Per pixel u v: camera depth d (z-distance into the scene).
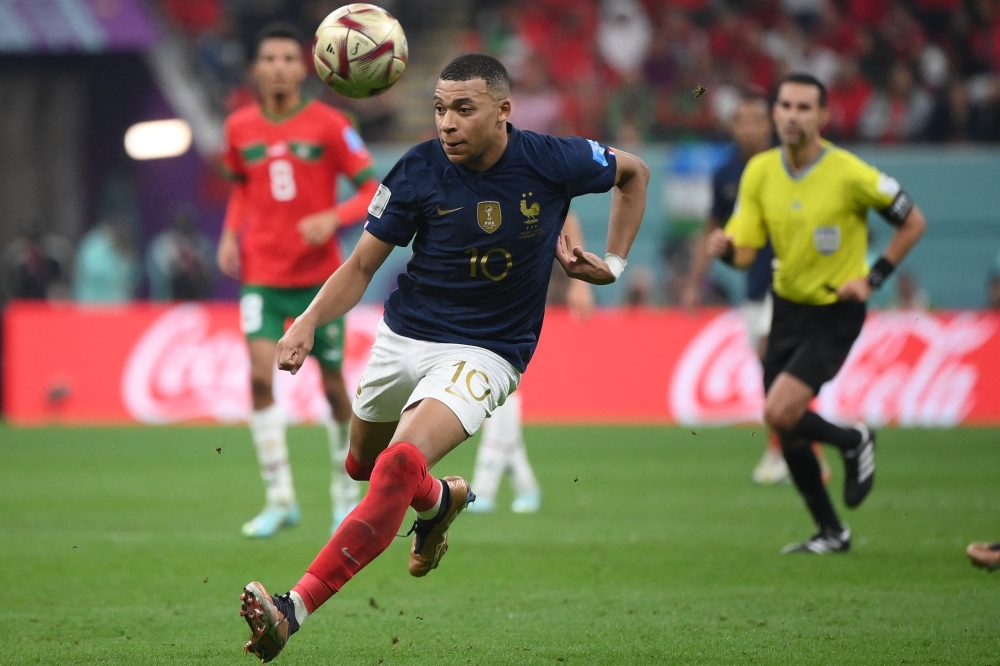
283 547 26.06
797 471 25.16
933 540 26.75
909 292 59.84
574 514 31.03
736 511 31.48
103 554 25.19
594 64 80.31
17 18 70.38
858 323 24.89
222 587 22.05
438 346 16.98
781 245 24.86
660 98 76.06
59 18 70.69
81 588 21.95
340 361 28.25
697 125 75.50
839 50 78.00
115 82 75.75
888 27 78.31
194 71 79.06
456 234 16.53
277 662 16.80
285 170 28.03
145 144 74.12
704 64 77.19
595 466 41.28
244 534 27.50
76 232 75.88
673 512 31.33
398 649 17.53
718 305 67.25
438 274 16.89
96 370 55.50
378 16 18.00
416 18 83.94
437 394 16.33
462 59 16.16
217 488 35.88
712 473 39.53
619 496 34.38
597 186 17.02
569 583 22.45
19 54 74.12
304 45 80.75
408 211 16.58
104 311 55.66
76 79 75.12
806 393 24.25
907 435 50.03
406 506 15.34
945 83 76.38
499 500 33.97
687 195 68.44
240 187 31.28
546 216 16.73
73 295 74.62
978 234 68.56
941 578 22.64
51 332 55.69
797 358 24.53
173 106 75.06
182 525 29.09
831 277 24.59
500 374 16.98
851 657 16.92
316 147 28.12
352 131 28.59
